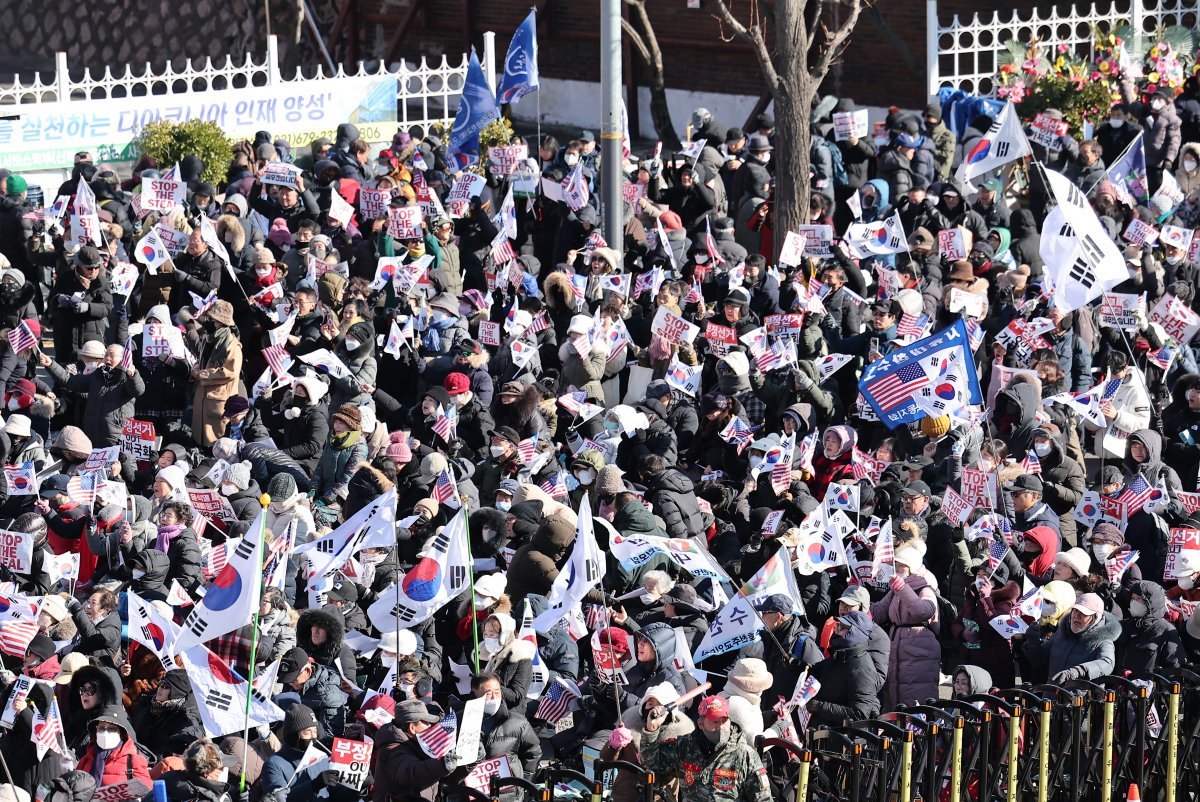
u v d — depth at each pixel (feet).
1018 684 115.55
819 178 216.13
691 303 175.42
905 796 93.40
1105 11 265.54
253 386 169.78
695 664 115.34
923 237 183.52
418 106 286.05
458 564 111.75
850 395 163.73
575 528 125.08
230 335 160.66
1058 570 117.50
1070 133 233.55
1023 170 228.43
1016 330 159.43
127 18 345.51
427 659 116.78
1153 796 103.45
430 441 153.38
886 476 136.56
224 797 100.32
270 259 175.22
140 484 152.15
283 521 132.16
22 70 346.54
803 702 108.06
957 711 98.53
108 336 174.29
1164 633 112.98
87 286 172.65
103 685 105.09
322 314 167.12
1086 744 100.48
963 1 273.54
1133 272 179.01
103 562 133.18
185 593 121.29
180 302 178.09
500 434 142.72
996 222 202.59
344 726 111.34
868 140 221.66
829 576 125.29
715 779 92.99
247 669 111.14
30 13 351.87
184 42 342.85
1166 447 149.59
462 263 199.62
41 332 192.75
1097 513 131.95
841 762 96.63
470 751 96.02
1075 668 107.86
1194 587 119.24
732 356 153.99
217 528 133.18
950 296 163.43
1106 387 145.79
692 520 132.46
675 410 153.79
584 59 312.71
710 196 204.44
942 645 123.24
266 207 205.57
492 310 187.83
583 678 120.98
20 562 123.54
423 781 95.61
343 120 256.73
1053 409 147.84
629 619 119.75
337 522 143.54
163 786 97.50
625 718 99.25
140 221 204.44
